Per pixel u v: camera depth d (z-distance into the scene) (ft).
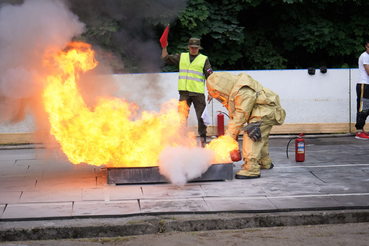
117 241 15.30
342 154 28.22
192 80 28.04
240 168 24.36
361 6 53.47
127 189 20.17
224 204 17.81
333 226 16.67
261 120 21.77
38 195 19.24
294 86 35.91
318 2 52.31
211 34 48.32
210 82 21.74
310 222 16.85
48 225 15.74
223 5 49.70
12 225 15.75
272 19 54.54
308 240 15.23
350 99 36.32
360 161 26.07
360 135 34.32
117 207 17.51
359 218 17.10
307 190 19.90
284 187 20.43
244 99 21.18
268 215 16.70
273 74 35.78
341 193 19.43
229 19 48.96
